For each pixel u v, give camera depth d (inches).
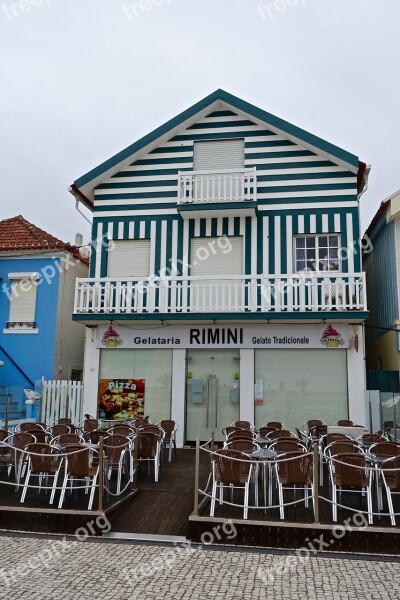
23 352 666.2
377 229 655.8
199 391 562.9
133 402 571.8
